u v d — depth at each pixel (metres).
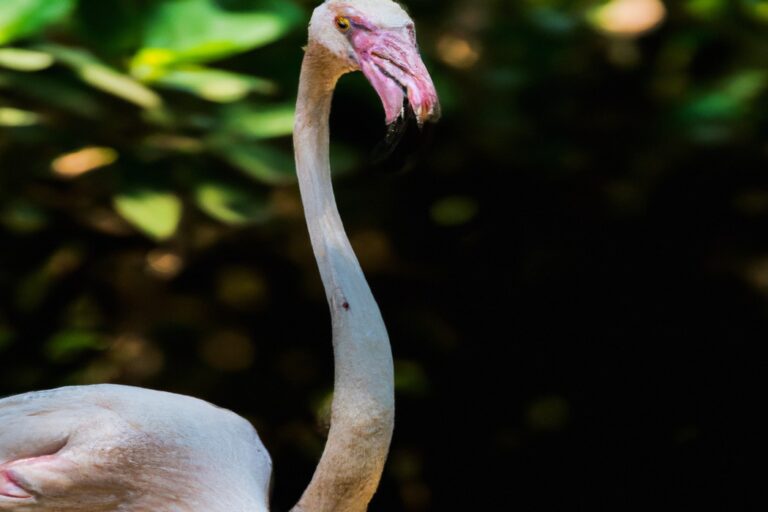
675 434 10.17
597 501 10.20
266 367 9.95
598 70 10.50
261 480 5.30
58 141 7.73
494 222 10.43
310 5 8.67
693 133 9.81
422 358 10.30
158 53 7.41
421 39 9.66
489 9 10.10
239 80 7.60
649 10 10.49
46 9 7.10
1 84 7.29
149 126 7.70
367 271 10.30
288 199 9.58
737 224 10.47
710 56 10.61
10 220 8.55
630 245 10.46
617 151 10.36
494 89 9.79
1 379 9.34
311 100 5.05
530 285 10.45
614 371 10.39
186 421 5.26
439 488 10.26
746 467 10.01
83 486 4.89
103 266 9.48
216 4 7.58
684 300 10.41
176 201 7.46
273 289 10.01
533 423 10.37
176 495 4.98
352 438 4.82
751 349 10.21
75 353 9.48
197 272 9.77
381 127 9.10
